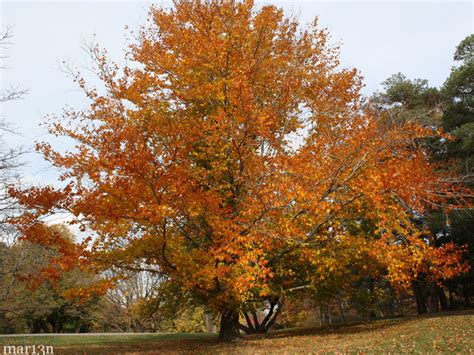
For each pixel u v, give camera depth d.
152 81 13.84
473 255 22.33
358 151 12.62
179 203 11.53
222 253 11.10
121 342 19.19
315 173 12.08
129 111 13.26
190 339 19.41
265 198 11.66
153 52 14.38
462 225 20.47
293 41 15.04
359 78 15.46
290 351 11.54
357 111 15.51
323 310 35.38
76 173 11.59
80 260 11.99
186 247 14.78
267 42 14.35
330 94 15.09
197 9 14.25
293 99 14.16
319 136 14.27
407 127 14.19
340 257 13.90
